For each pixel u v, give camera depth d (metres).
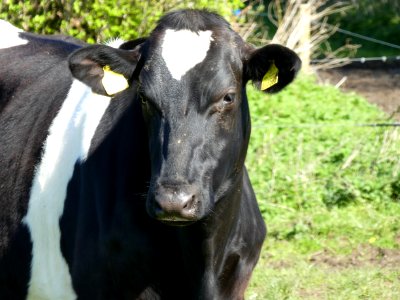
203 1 10.88
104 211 5.43
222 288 5.67
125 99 5.68
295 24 16.50
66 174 5.79
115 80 5.47
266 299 8.12
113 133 5.58
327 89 15.66
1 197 6.13
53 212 5.80
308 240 9.67
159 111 5.11
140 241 5.30
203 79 5.10
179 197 4.79
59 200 5.78
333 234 9.90
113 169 5.46
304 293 8.32
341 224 10.02
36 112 6.26
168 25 5.33
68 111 6.04
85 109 5.90
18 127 6.28
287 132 12.41
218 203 5.32
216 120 5.12
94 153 5.62
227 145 5.20
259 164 11.20
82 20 10.43
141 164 5.32
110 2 10.31
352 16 23.61
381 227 9.95
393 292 8.20
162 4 10.77
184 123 5.05
